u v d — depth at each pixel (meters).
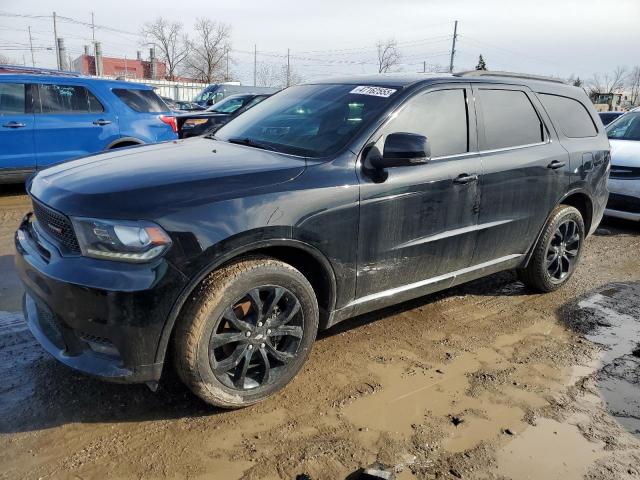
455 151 3.58
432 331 3.90
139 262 2.37
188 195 2.52
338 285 3.06
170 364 3.02
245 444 2.58
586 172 4.58
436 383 3.21
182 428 2.67
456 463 2.54
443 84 3.61
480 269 3.97
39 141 7.50
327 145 3.17
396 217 3.19
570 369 3.46
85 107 7.86
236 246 2.56
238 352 2.72
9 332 3.53
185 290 2.46
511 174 3.86
